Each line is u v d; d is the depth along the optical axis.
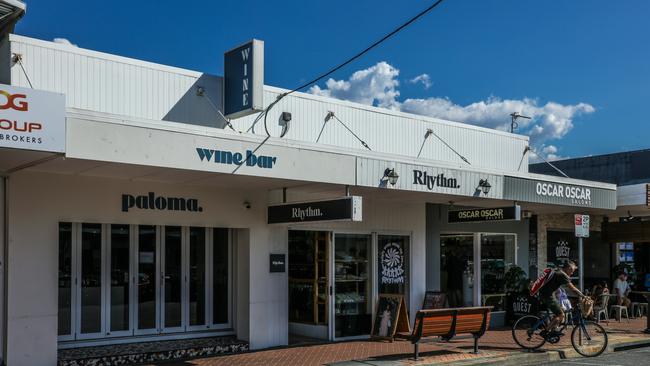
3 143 6.91
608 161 26.30
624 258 22.00
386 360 10.62
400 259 14.59
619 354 12.30
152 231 11.03
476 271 15.97
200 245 11.65
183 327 11.34
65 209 9.67
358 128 13.86
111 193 10.15
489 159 16.64
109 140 8.09
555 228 18.19
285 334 12.23
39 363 9.24
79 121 7.86
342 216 9.96
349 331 13.52
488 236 16.34
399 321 13.22
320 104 13.27
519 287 15.96
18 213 9.23
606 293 17.00
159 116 10.95
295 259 14.22
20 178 9.28
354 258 13.79
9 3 7.49
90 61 10.27
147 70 10.89
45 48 9.81
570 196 14.54
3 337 9.07
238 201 11.63
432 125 15.37
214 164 9.02
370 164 10.91
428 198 13.30
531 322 12.26
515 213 12.84
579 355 11.94
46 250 9.45
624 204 15.91
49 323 9.38
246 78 10.96
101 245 10.43
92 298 10.30
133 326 10.73
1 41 8.48
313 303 13.75
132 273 10.76
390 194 12.41
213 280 11.79
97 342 10.27
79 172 9.48
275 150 9.72
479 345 12.48
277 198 12.16
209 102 11.60
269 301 11.98
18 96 7.05
